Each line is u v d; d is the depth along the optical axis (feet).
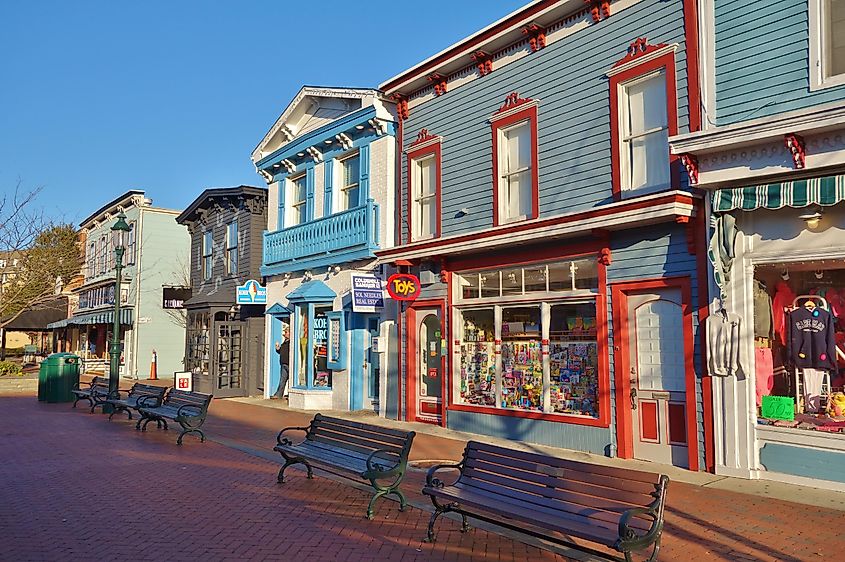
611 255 34.42
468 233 40.06
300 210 64.39
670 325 32.07
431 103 47.75
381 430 26.66
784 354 29.58
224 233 78.33
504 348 40.55
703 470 30.04
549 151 38.58
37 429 46.11
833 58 27.35
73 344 140.67
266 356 67.41
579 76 37.17
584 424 35.24
